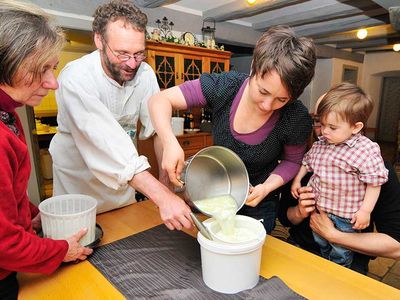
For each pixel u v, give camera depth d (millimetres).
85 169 1223
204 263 723
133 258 857
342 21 4820
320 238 1194
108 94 1175
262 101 794
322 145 1158
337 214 1121
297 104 940
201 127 3965
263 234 712
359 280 757
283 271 793
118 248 908
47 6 3014
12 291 708
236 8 3885
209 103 992
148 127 1340
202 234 717
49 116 4285
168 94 974
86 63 1110
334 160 1085
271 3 3564
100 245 923
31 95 685
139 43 1054
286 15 4555
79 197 969
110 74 1154
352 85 1067
